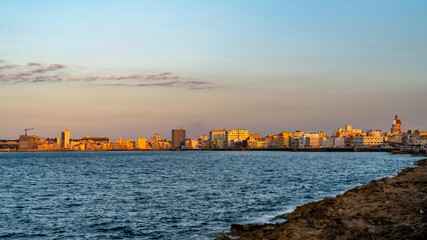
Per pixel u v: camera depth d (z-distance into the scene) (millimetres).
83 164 150000
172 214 37406
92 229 32219
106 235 30156
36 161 190875
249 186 60250
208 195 50375
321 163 136750
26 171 108438
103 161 182250
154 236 29234
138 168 117062
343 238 20031
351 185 60312
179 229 30969
